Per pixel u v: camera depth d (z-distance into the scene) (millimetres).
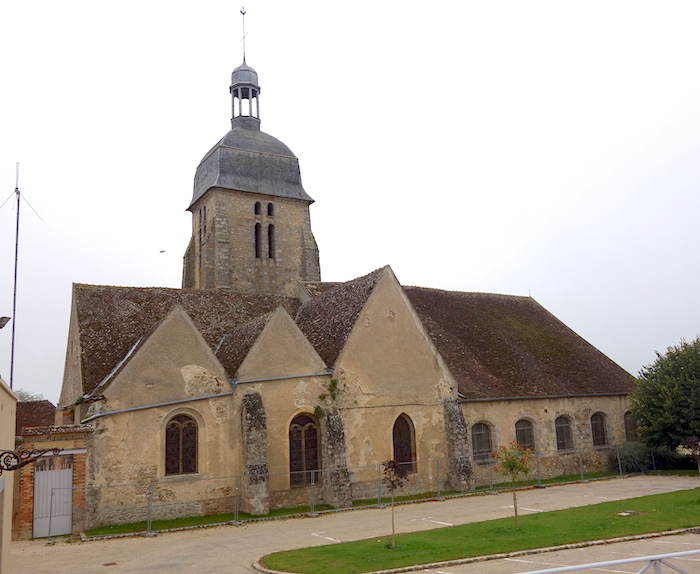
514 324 37281
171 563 14984
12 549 17750
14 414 11641
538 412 31641
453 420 27734
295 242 41281
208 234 39531
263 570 13656
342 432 24266
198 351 23297
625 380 36312
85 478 20516
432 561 13695
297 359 24922
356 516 21625
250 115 43656
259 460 22422
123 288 28453
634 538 15414
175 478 21969
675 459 33906
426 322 33375
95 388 22594
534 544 14953
